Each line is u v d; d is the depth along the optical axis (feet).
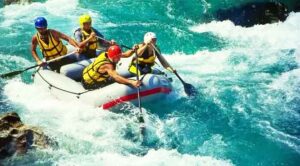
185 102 109.81
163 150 94.17
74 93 104.73
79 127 97.86
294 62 129.90
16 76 120.37
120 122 100.07
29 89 112.98
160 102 107.04
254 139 98.78
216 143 97.40
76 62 112.78
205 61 131.95
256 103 110.83
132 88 101.65
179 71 125.80
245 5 162.20
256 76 122.83
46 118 100.53
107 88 102.89
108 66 102.68
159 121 102.78
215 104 110.01
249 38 145.89
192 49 139.23
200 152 94.63
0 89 113.60
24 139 89.45
